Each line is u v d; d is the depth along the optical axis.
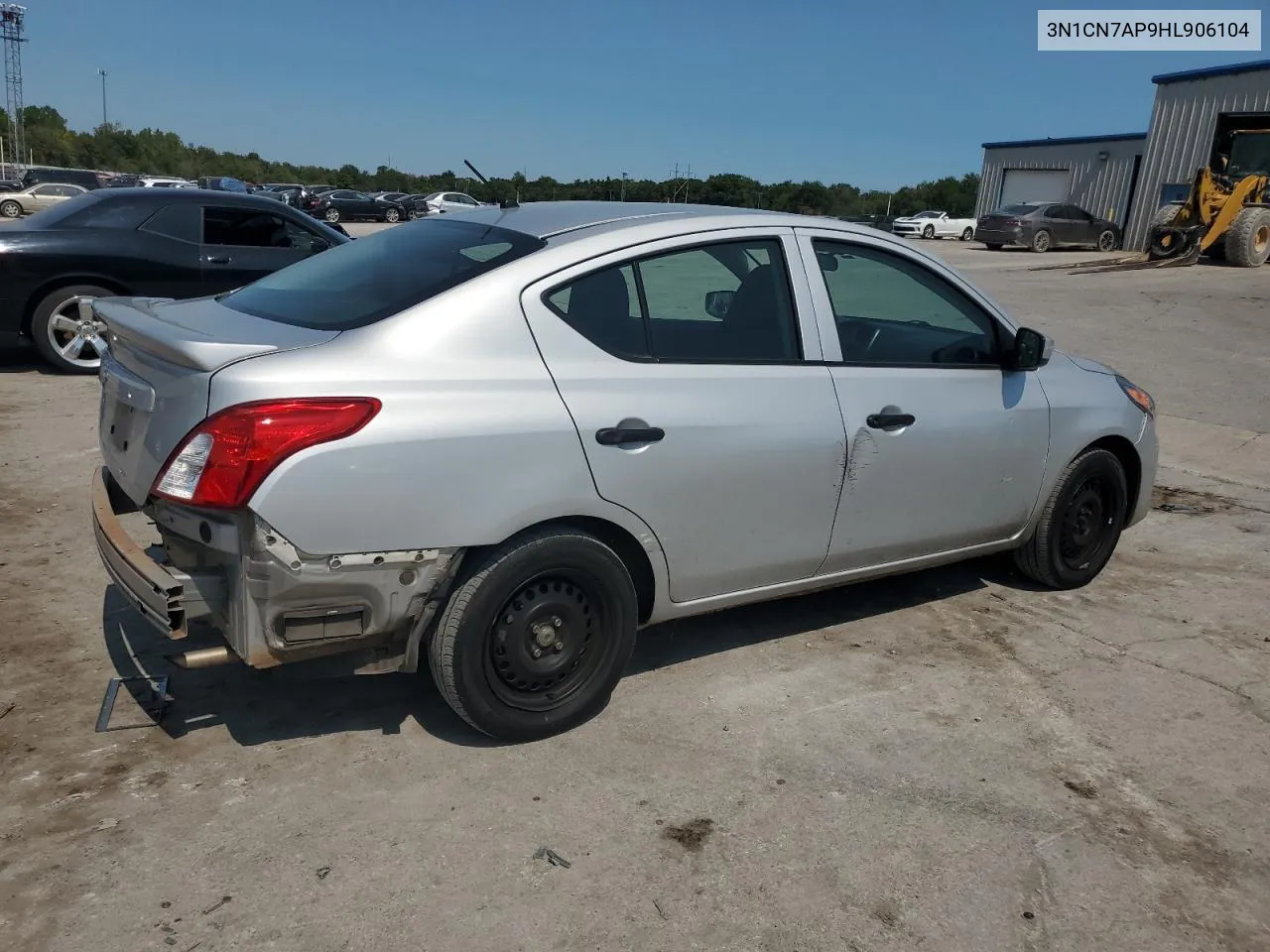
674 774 3.19
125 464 3.15
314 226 9.40
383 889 2.60
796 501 3.67
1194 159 27.80
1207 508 6.48
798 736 3.46
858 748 3.41
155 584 2.77
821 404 3.68
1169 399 9.38
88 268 8.34
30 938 2.38
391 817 2.89
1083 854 2.91
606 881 2.68
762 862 2.79
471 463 2.93
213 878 2.61
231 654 2.91
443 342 2.99
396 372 2.89
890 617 4.53
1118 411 4.80
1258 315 14.27
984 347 4.31
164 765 3.09
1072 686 3.93
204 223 8.84
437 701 3.56
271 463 2.68
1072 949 2.54
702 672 3.89
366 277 3.39
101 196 8.64
